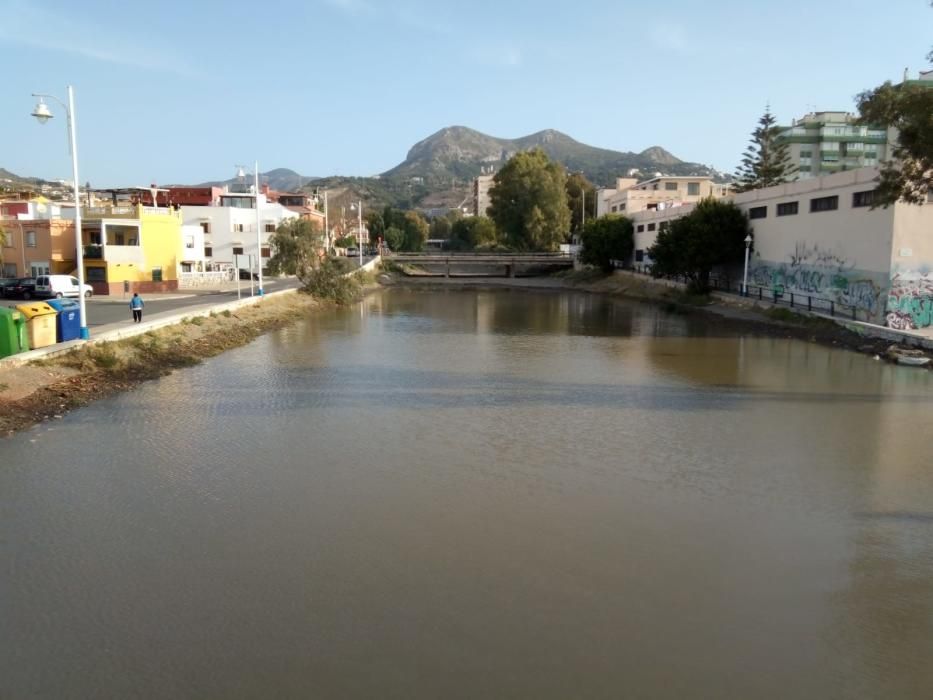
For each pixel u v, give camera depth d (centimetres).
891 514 1188
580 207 11944
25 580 928
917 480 1355
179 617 838
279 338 3428
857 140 9906
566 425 1759
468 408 1944
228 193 7794
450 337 3547
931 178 2639
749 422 1795
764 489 1305
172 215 5316
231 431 1669
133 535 1072
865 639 812
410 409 1923
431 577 945
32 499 1213
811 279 4103
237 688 707
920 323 3309
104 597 885
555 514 1177
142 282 5066
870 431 1706
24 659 755
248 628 816
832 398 2081
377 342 3328
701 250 5147
